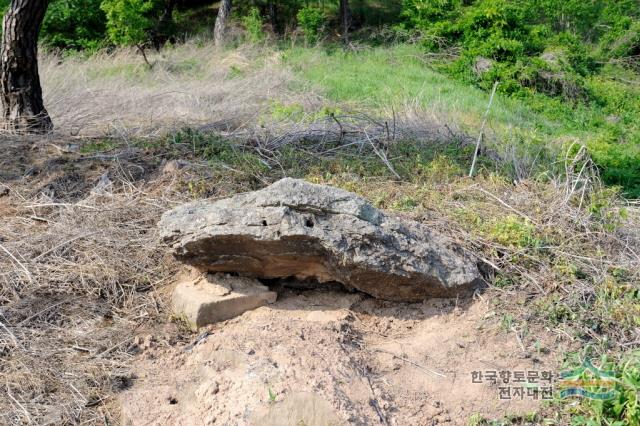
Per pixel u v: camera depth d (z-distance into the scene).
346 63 12.69
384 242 4.04
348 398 3.43
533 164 6.25
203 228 3.99
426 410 3.57
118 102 8.60
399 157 6.34
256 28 14.68
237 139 6.68
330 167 6.12
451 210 5.15
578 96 12.22
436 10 14.07
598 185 5.79
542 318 4.12
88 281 4.54
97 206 5.36
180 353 3.97
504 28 13.02
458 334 4.04
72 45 15.01
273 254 4.04
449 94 10.53
